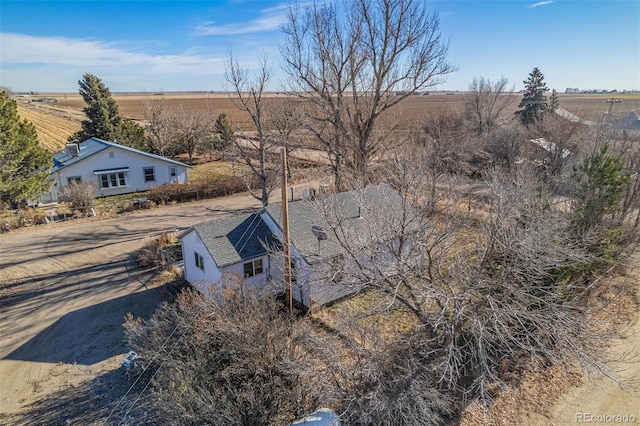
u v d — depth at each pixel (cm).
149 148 4525
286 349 920
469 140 3228
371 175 2330
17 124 2452
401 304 1062
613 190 1271
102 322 1415
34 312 1484
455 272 973
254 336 890
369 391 826
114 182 3103
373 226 1036
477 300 972
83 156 2966
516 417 945
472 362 941
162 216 2648
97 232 2331
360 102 2641
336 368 895
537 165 2650
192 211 2767
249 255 1497
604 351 1022
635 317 1324
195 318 986
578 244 1084
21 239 2214
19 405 1038
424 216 1093
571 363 1110
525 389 1030
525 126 4147
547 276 1008
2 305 1534
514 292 870
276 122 2617
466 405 959
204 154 4759
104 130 4034
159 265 1859
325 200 1314
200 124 4597
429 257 980
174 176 3362
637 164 1727
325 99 2528
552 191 1798
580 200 1326
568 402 991
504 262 920
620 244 1421
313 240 1477
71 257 1975
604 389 1030
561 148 2748
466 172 2784
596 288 1379
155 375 1027
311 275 1312
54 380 1130
